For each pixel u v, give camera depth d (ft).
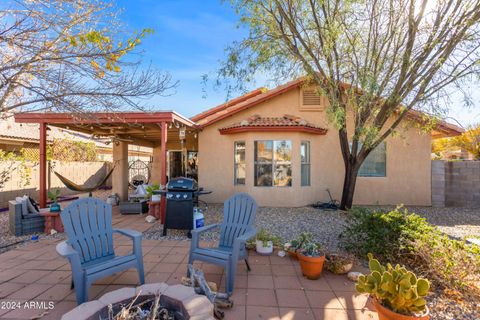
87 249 11.02
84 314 6.56
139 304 7.16
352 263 13.15
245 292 11.02
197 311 6.73
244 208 13.50
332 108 23.56
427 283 7.54
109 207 12.23
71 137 47.91
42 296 10.66
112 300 7.18
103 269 10.11
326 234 19.48
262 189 30.83
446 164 32.76
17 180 32.89
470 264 11.12
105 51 13.08
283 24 23.56
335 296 10.71
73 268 9.46
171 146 51.37
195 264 13.89
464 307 10.05
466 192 32.07
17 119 22.82
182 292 7.61
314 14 21.90
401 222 13.93
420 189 32.17
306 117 33.24
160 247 16.62
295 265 13.87
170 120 22.26
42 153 23.20
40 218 19.98
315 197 32.40
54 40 12.81
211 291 9.64
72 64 12.84
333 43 21.77
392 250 13.38
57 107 13.43
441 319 9.38
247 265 13.14
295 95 33.42
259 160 31.19
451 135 33.78
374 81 20.59
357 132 23.98
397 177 32.30
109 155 61.77
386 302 7.93
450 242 12.37
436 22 19.97
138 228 21.44
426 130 25.34
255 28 22.82
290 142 30.76
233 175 32.63
